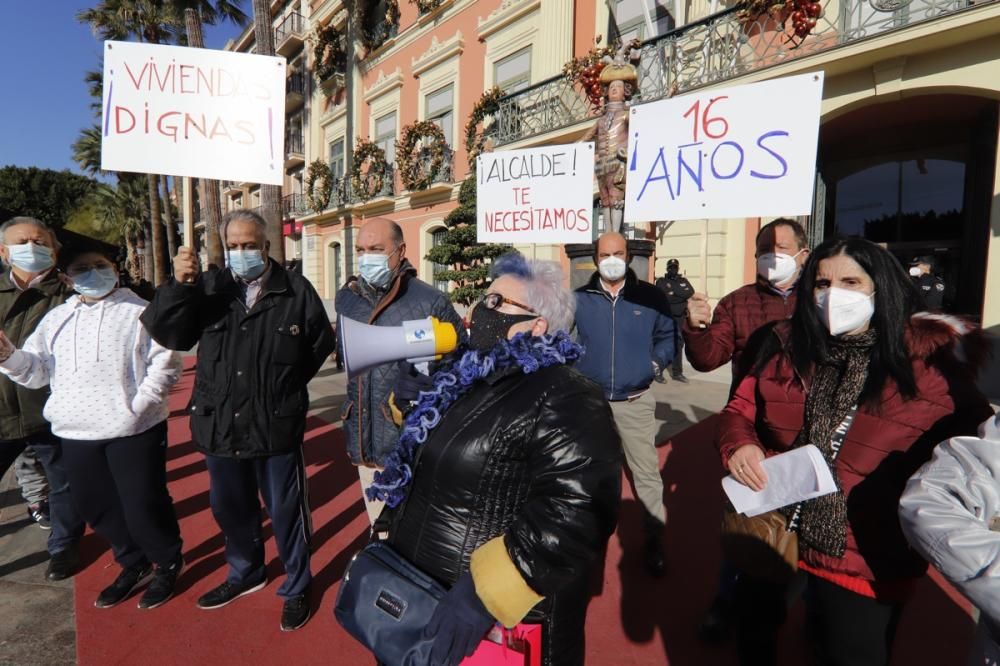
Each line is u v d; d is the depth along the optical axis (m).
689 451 4.23
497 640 1.11
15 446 2.47
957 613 2.25
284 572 2.60
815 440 1.36
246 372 2.07
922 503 0.96
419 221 14.53
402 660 1.03
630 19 9.66
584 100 9.19
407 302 2.18
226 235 2.02
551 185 2.95
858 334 1.37
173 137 2.20
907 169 8.41
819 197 9.23
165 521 2.31
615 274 2.59
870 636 1.28
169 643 2.08
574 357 1.20
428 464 1.16
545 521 1.00
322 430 4.95
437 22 13.58
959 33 5.60
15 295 2.56
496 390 1.15
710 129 2.12
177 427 5.07
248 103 2.25
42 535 2.99
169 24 16.83
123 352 2.18
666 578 2.54
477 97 12.63
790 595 1.49
